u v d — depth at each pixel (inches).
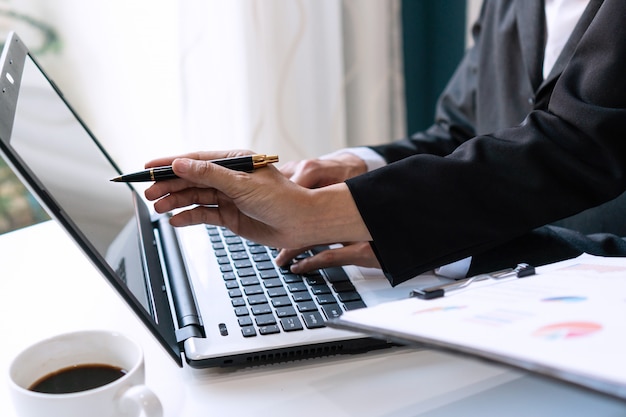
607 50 23.5
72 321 24.0
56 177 20.6
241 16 49.6
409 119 66.2
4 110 19.1
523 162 23.3
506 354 12.1
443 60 63.6
